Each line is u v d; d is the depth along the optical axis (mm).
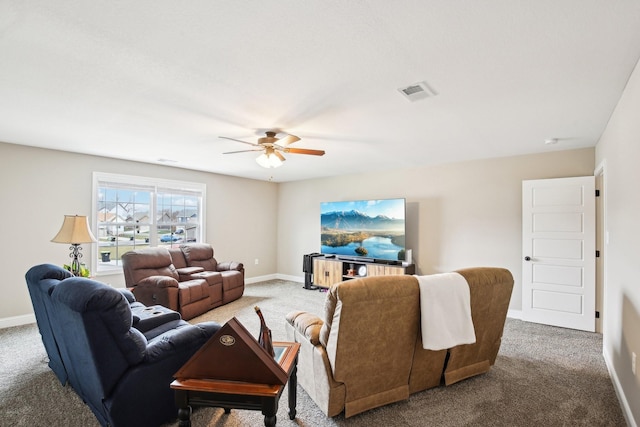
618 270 2584
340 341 1916
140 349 1909
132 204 5098
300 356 2438
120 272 4914
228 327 1538
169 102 2578
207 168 5711
